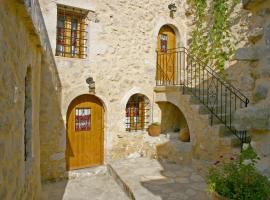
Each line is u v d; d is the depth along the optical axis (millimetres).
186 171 5969
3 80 1924
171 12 7895
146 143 7305
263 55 2186
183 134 6781
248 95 6492
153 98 7582
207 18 7688
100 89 6598
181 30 8172
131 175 5676
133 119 7531
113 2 6734
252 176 2455
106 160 6758
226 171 2908
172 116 8172
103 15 6574
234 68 6898
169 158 6754
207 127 5848
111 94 6777
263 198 2338
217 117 5875
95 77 6512
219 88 7277
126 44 7000
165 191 4750
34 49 4160
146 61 7406
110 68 6734
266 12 2197
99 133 6828
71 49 6371
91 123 6688
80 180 6047
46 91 5758
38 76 4914
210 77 7559
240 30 6797
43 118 5734
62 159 6059
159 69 7855
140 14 7246
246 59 2279
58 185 5723
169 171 5961
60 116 6000
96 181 5984
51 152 5883
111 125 6805
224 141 5387
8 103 2092
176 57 8305
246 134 5617
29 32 3303
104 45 6625
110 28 6711
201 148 5996
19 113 2633
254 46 2275
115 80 6832
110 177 6238
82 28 6445
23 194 2846
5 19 2010
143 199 4371
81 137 6531
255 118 2084
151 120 7566
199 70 7531
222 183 2695
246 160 2533
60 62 6000
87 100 6598
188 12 8219
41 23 4445
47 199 4961
